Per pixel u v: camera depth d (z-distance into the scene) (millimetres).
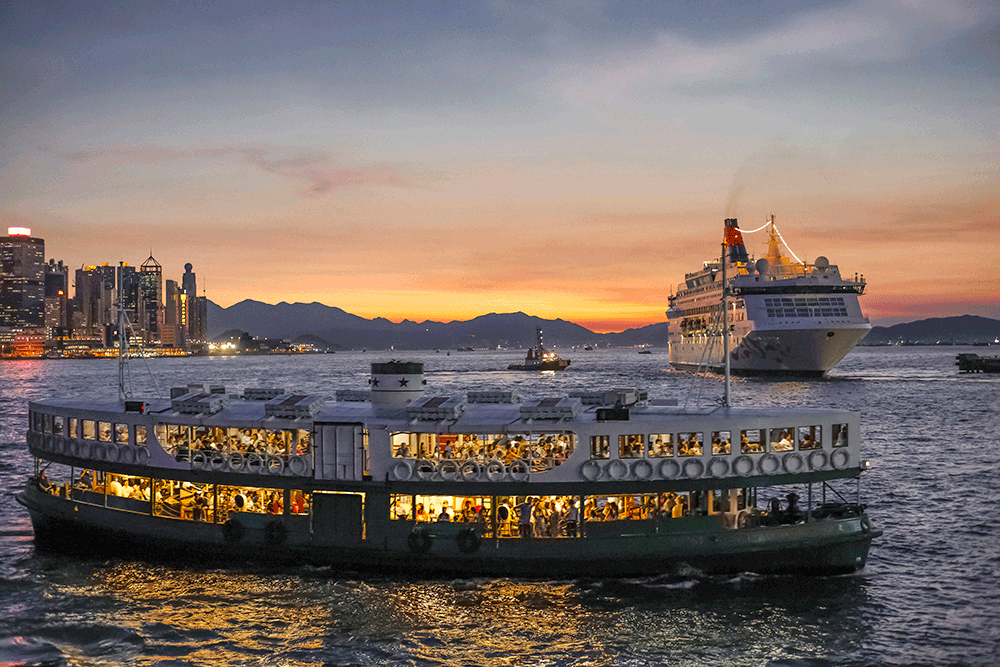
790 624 28438
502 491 31188
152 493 35312
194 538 33750
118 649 26828
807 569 32156
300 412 32875
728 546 30984
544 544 31031
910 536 41031
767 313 161000
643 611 29219
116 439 35750
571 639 27266
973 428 90125
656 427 31047
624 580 31625
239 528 33062
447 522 31609
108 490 37094
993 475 58406
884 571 34750
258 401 38094
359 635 27688
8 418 108750
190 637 27703
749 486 31281
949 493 51812
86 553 36750
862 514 33000
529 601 30125
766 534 31219
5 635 27891
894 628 28406
